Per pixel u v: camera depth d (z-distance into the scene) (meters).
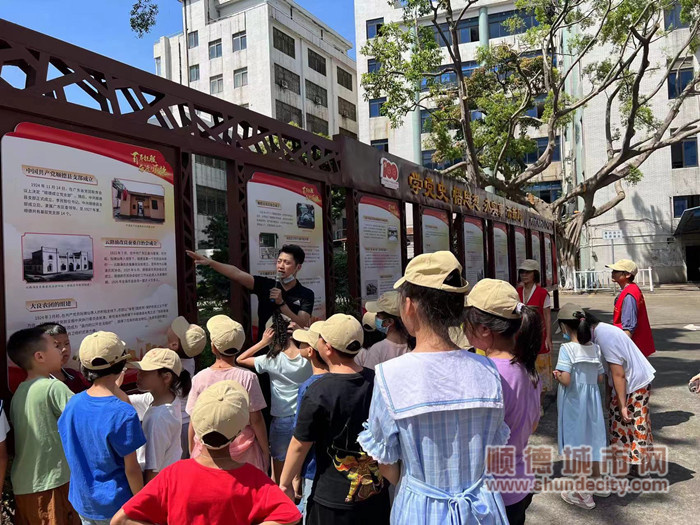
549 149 18.53
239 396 1.71
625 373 3.72
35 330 2.46
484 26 30.80
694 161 25.08
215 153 3.98
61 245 2.85
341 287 9.12
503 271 11.50
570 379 3.61
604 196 26.53
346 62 40.91
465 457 1.55
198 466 1.68
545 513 3.46
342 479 2.17
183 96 3.73
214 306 8.90
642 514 3.39
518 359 2.07
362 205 6.10
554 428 5.24
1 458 2.25
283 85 33.72
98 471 2.12
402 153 32.38
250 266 4.30
